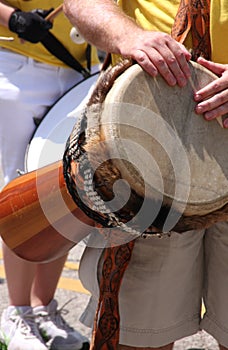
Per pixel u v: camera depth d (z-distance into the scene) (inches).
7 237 154.9
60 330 220.7
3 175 218.1
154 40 140.1
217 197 140.3
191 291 168.4
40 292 221.9
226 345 167.5
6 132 214.2
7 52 215.5
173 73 139.6
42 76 216.2
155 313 164.7
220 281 166.1
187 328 170.6
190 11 148.2
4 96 212.2
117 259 155.9
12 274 217.5
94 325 159.9
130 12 160.4
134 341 165.8
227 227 160.9
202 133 141.7
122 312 164.9
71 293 259.1
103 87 137.6
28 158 192.7
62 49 216.4
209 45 149.0
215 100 141.3
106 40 147.4
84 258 169.5
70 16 156.6
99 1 153.5
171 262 160.7
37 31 209.6
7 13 211.0
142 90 137.3
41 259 155.8
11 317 219.0
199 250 166.7
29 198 148.6
